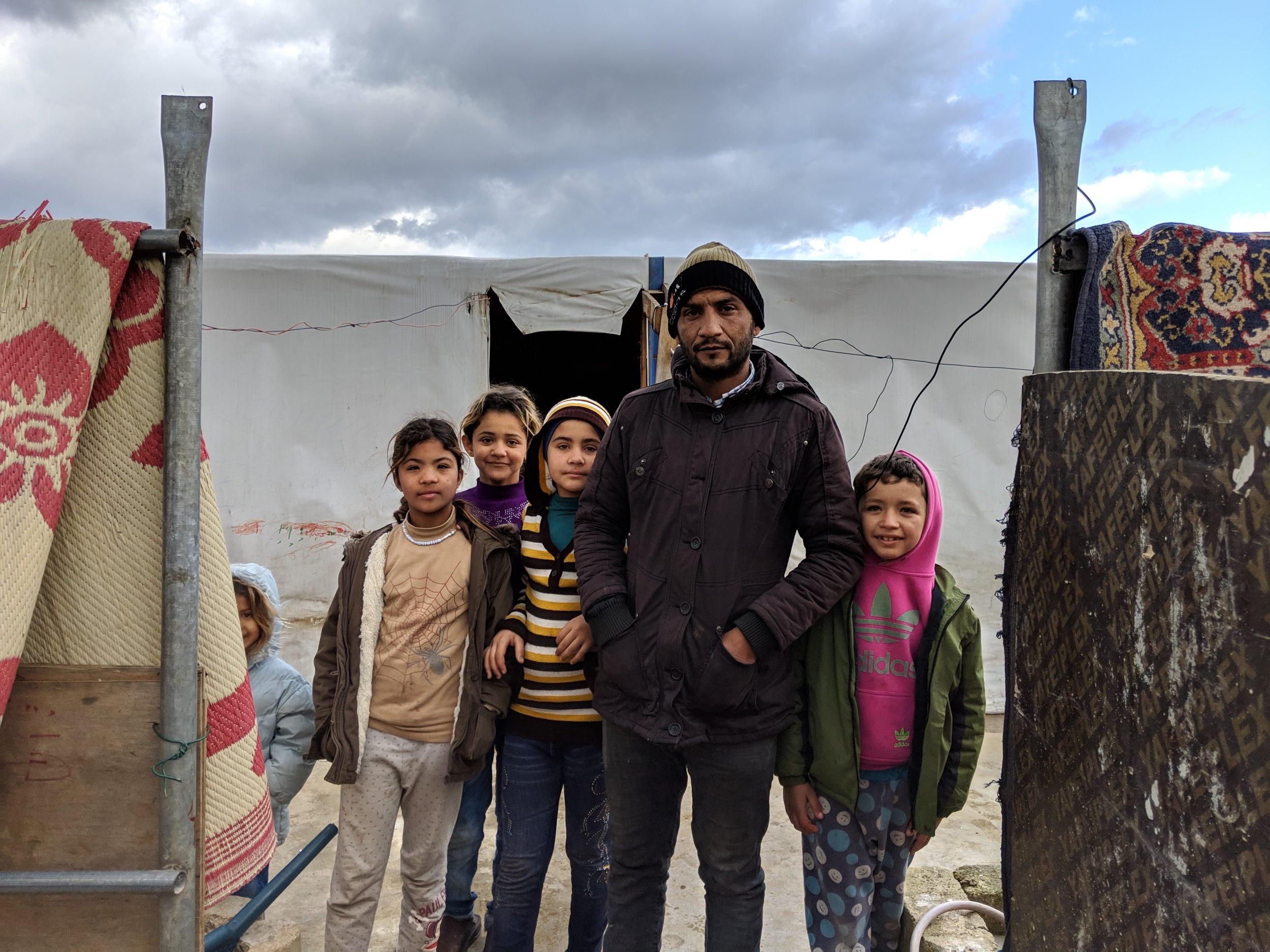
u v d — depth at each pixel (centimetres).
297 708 222
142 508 129
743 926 170
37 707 127
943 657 178
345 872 197
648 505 170
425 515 208
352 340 464
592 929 206
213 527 136
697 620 162
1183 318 122
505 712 198
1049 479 120
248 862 141
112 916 129
